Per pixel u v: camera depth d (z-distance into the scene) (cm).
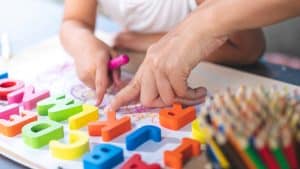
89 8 104
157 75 79
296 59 136
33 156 71
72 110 79
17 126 76
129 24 105
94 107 80
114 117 77
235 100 57
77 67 90
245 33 98
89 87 88
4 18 123
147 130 73
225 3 75
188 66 78
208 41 77
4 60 98
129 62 97
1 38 108
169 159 68
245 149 53
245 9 74
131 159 69
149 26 103
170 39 79
